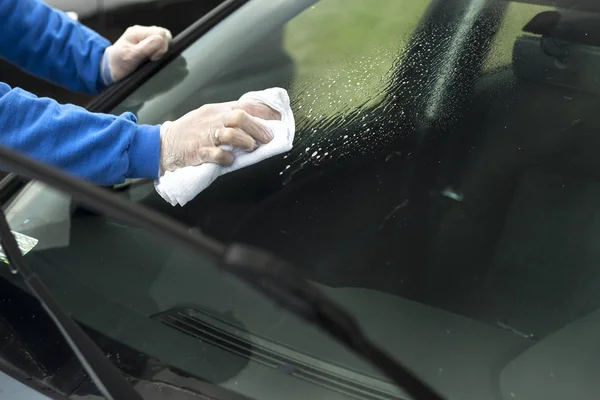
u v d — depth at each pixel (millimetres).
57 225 946
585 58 1060
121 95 1159
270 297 419
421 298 828
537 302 805
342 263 880
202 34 1264
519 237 872
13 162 412
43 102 1005
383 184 976
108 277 891
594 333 766
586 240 851
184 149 979
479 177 958
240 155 975
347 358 774
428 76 1129
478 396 736
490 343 780
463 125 1034
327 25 1254
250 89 1160
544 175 937
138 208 414
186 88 1162
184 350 811
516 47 1119
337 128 1071
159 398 765
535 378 742
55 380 781
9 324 826
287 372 780
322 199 966
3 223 632
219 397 764
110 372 651
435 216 920
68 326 632
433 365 764
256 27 1246
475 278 841
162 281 886
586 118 1000
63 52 1396
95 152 959
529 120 1018
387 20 1247
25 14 1376
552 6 1153
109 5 2160
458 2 1239
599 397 717
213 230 945
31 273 635
